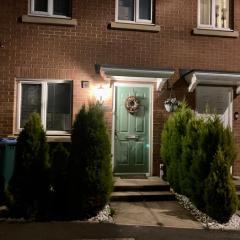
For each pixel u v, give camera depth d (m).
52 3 5.77
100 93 5.75
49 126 5.77
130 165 5.91
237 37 6.23
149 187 5.33
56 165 4.59
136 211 4.71
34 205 4.30
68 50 5.72
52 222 4.24
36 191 4.30
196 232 4.06
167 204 5.04
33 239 3.67
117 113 5.91
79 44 5.75
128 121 5.93
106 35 5.83
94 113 4.40
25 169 4.29
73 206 4.31
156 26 5.93
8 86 5.57
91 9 5.81
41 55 5.66
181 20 6.07
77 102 5.72
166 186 5.38
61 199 4.44
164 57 5.98
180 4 6.08
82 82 5.73
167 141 5.56
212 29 6.15
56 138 5.55
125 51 5.88
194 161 4.68
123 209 4.79
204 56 6.12
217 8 6.32
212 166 4.44
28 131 4.35
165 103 5.84
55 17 5.69
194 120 5.05
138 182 5.49
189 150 4.95
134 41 5.91
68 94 5.82
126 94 5.93
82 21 5.77
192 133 4.98
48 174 4.38
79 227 4.08
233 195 4.39
